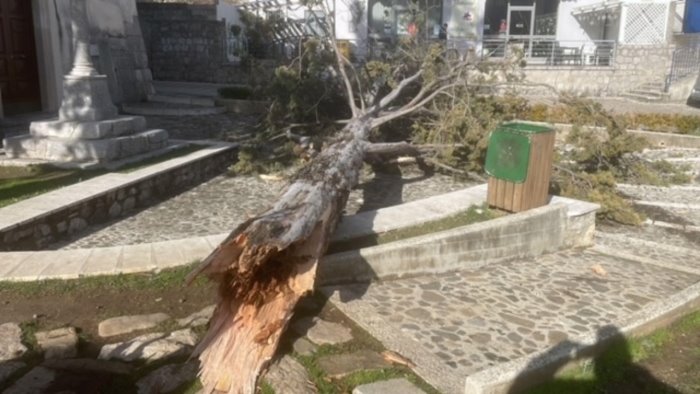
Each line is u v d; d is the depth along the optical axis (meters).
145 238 7.10
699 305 5.27
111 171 8.73
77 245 6.81
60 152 9.12
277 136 10.70
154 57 22.11
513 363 3.96
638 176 10.42
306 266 4.14
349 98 10.15
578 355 4.20
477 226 6.18
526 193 6.92
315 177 5.31
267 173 10.17
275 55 16.83
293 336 4.35
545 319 4.98
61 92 13.98
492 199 7.22
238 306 4.06
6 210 6.68
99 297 4.77
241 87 16.91
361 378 3.86
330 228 5.05
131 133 9.83
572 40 21.58
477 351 4.39
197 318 4.50
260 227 3.83
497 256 6.31
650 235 8.02
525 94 16.28
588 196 8.37
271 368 3.91
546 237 6.72
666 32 21.33
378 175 10.55
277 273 4.15
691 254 7.06
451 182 10.09
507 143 6.95
